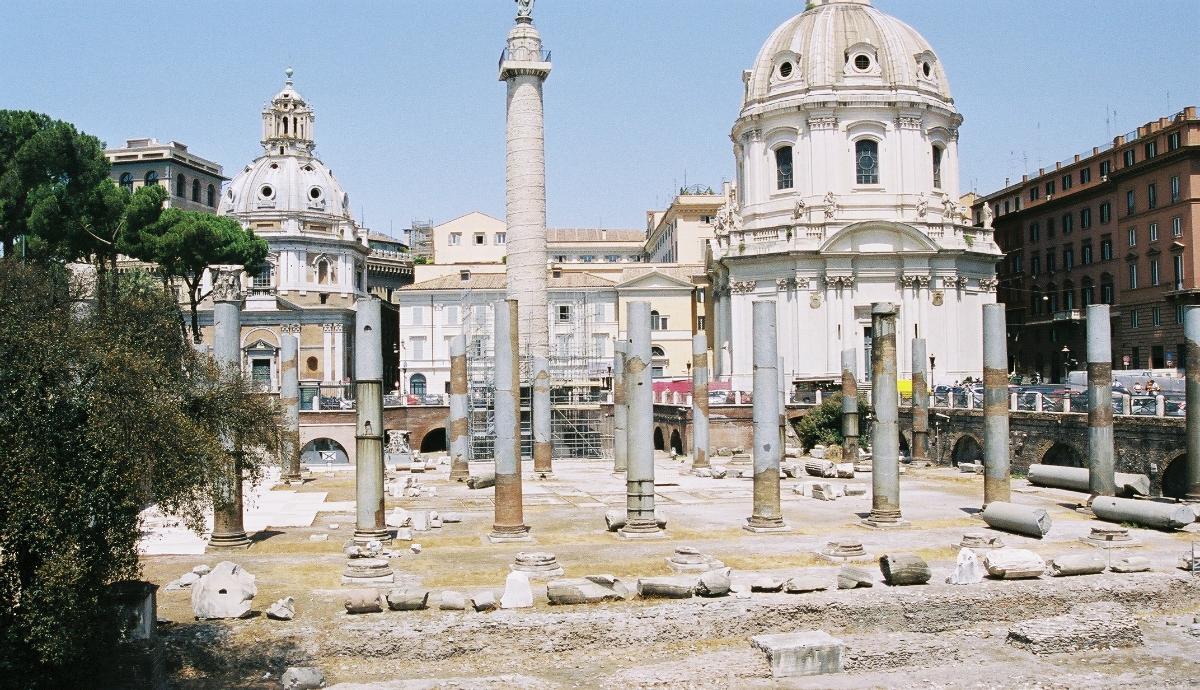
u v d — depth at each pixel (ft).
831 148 302.04
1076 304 333.01
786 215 306.35
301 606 83.51
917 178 305.12
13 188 238.89
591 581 88.94
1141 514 123.54
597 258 529.45
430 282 388.57
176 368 85.30
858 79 303.68
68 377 63.21
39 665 61.36
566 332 371.35
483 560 105.40
